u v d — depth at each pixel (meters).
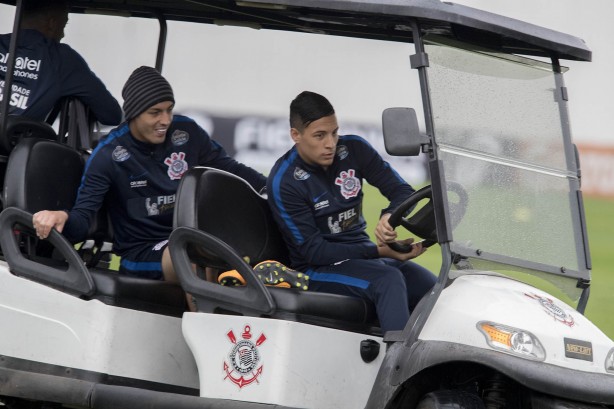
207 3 15.76
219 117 46.03
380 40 16.66
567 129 14.18
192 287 13.89
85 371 14.44
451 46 13.44
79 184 16.00
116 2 17.72
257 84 46.03
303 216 14.34
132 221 15.77
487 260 13.05
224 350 13.44
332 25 15.94
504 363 11.80
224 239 14.50
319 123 14.16
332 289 14.10
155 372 14.83
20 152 15.30
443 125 13.02
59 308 14.62
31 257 15.22
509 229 13.32
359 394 13.36
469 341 12.23
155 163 15.80
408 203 13.47
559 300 13.55
